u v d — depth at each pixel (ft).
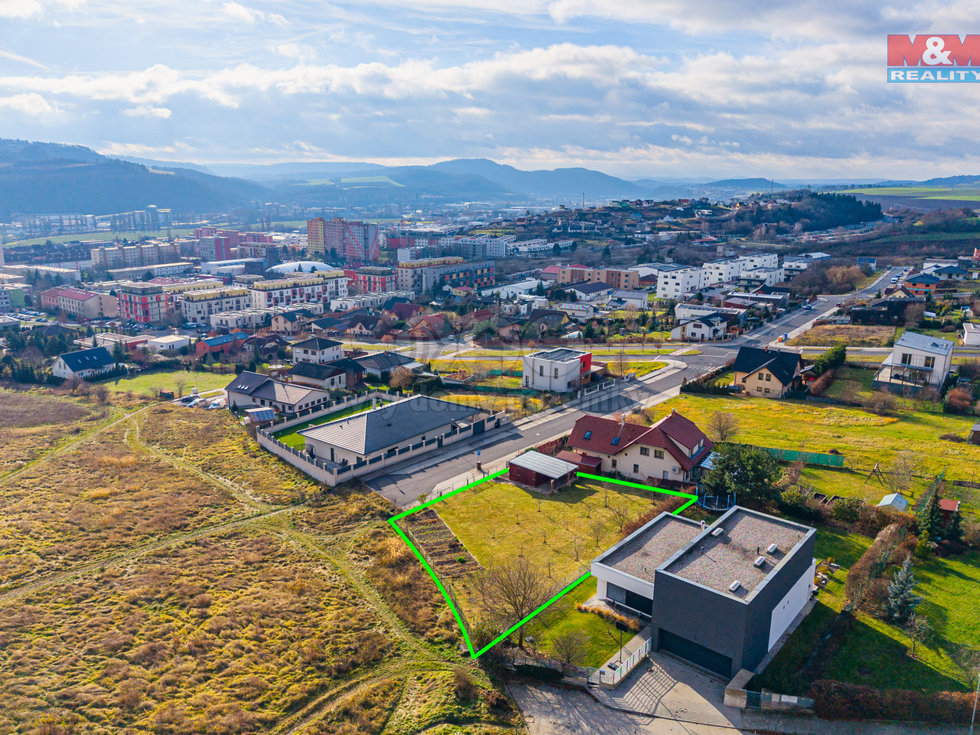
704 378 400.88
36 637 182.50
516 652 166.61
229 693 160.86
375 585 203.82
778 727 145.89
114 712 154.81
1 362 505.66
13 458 323.37
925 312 527.81
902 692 147.43
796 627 175.52
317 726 150.00
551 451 294.87
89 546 232.12
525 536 225.15
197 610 193.36
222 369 508.12
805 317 583.99
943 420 322.96
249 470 298.15
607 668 162.61
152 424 372.58
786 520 204.23
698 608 160.45
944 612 177.47
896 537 200.03
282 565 217.36
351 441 293.43
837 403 355.97
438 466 287.48
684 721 148.25
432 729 148.66
